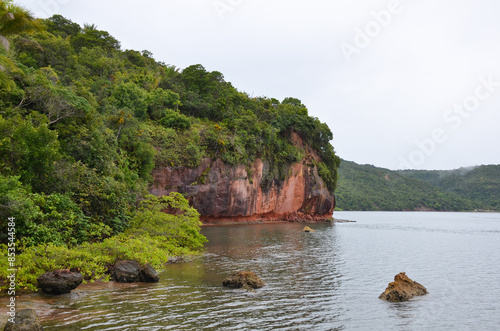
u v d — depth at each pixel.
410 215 131.88
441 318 11.96
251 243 31.92
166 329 9.52
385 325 11.05
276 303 12.81
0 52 22.89
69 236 17.20
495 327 11.27
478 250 32.03
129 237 20.83
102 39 63.19
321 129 82.75
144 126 47.25
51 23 62.94
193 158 51.22
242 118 63.34
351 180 157.62
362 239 39.53
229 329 9.86
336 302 13.38
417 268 21.75
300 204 76.25
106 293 12.91
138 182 30.38
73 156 23.22
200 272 17.77
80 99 25.91
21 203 14.68
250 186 62.22
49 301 11.37
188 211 27.19
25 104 23.39
